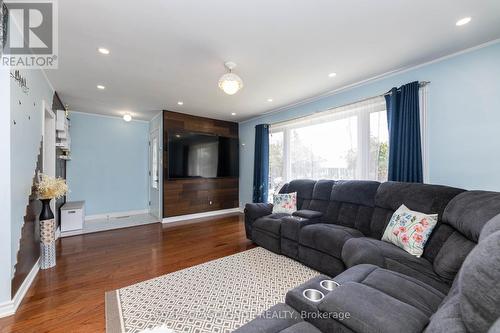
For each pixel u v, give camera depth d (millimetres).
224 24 1890
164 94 3666
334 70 2783
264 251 3100
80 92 3543
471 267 702
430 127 2551
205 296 2014
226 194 5699
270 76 2945
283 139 4535
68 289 2113
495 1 1641
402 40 2150
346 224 2797
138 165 5645
